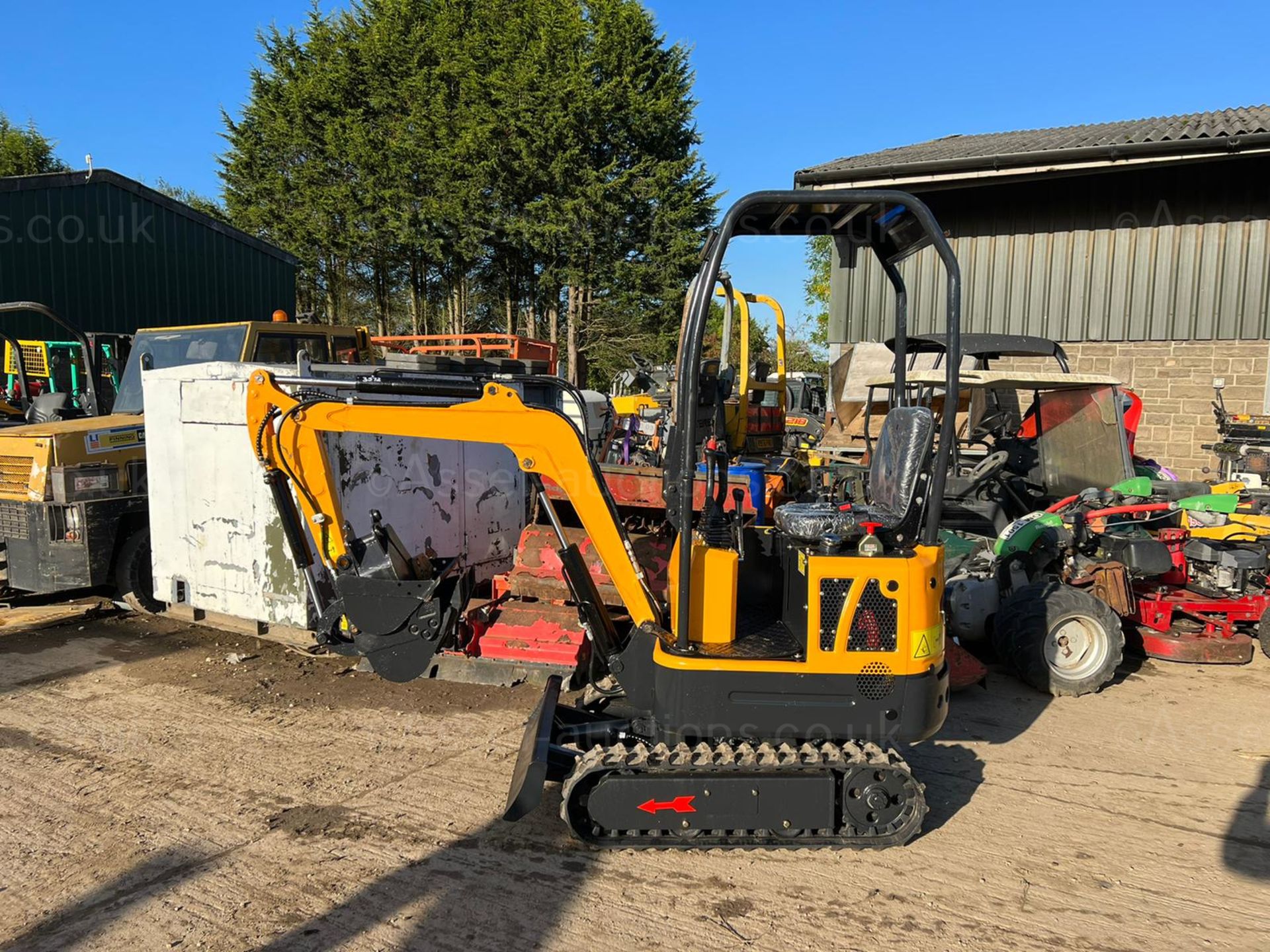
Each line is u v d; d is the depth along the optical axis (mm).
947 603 5750
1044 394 7133
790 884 3188
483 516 6715
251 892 3094
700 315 3141
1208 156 8977
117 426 6426
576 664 4301
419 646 3852
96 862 3273
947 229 11078
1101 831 3605
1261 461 9203
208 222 17625
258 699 4977
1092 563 5793
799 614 3332
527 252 28109
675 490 3588
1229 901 3105
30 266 14742
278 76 32219
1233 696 5215
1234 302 10078
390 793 3854
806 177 10328
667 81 27219
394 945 2803
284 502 3891
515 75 26938
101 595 7090
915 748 4441
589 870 3262
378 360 9070
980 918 2984
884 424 3684
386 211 27750
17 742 4355
